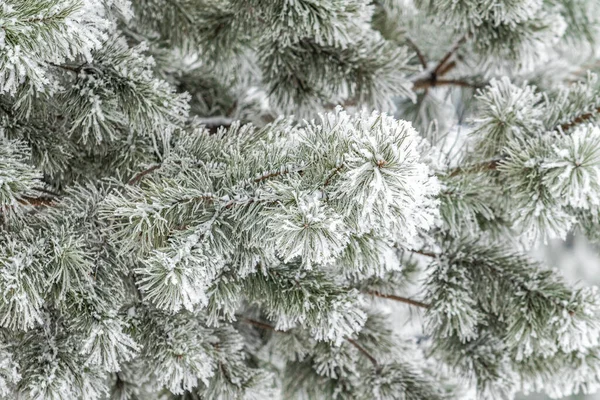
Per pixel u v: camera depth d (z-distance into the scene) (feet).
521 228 5.26
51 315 4.96
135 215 4.61
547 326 5.21
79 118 4.96
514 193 5.11
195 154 4.92
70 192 4.98
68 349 4.87
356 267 4.74
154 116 4.99
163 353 5.01
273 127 4.87
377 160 4.26
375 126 4.33
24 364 4.84
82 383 4.83
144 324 5.10
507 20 5.60
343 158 4.37
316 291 4.99
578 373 5.37
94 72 4.98
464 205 5.15
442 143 5.38
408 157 4.26
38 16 4.44
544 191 4.97
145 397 5.60
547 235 5.12
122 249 4.78
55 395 4.74
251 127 4.89
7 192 4.64
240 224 4.70
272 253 4.70
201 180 4.71
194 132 4.98
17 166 4.68
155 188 4.66
